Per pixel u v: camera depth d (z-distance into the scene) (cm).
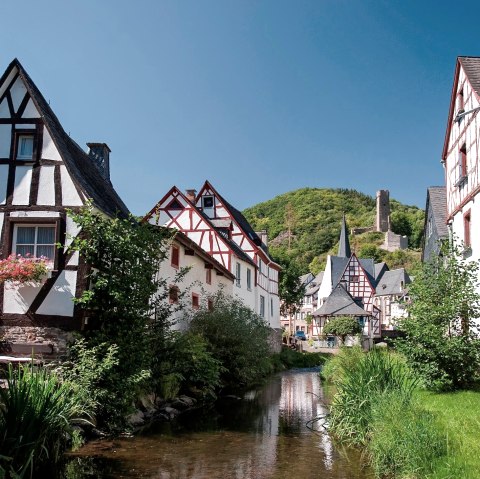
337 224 11081
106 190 1639
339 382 1151
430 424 746
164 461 824
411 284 1210
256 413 1308
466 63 1788
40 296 1169
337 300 5053
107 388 985
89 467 783
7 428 637
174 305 1764
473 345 1108
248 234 3431
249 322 2123
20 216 1235
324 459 839
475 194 1645
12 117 1288
